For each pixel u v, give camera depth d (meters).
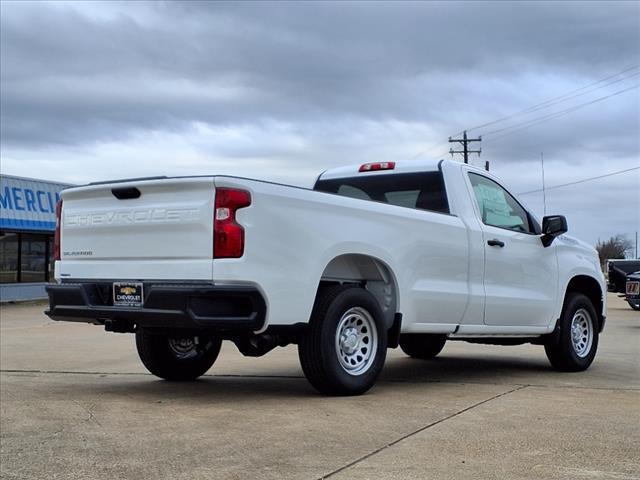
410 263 6.70
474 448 4.52
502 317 7.64
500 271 7.66
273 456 4.35
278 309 5.62
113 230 6.02
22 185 29.89
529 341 8.31
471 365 8.95
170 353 7.21
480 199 7.77
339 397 6.21
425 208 7.53
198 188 5.59
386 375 7.91
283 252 5.67
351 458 4.30
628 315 20.11
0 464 4.29
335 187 8.23
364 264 6.61
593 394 6.49
